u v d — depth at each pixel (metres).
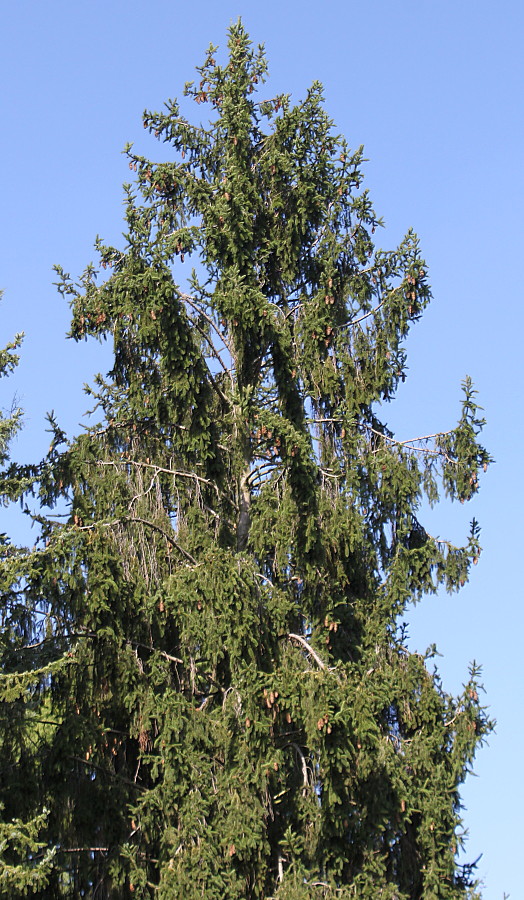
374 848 17.48
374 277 21.17
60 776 17.89
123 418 20.53
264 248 21.97
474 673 19.19
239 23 23.06
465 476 20.36
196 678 18.77
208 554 17.59
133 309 19.31
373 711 16.83
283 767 17.50
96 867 17.70
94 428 20.33
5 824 16.42
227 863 16.58
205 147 22.67
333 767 16.95
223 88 22.44
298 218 21.67
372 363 21.03
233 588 17.30
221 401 20.59
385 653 19.34
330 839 17.39
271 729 17.38
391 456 20.44
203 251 20.98
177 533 20.12
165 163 21.73
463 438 20.39
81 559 17.67
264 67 22.81
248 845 16.50
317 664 18.41
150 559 19.08
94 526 18.14
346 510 19.33
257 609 17.92
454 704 19.17
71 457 19.66
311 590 19.47
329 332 20.78
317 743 16.64
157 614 18.38
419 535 20.80
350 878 17.45
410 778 17.89
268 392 21.19
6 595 18.39
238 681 17.62
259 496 19.91
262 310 19.45
